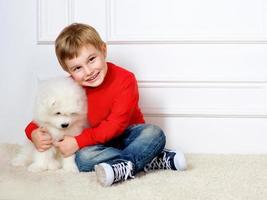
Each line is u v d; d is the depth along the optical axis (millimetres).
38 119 1450
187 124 1841
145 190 1220
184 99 1832
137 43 1826
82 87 1501
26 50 1878
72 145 1444
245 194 1185
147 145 1393
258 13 1782
